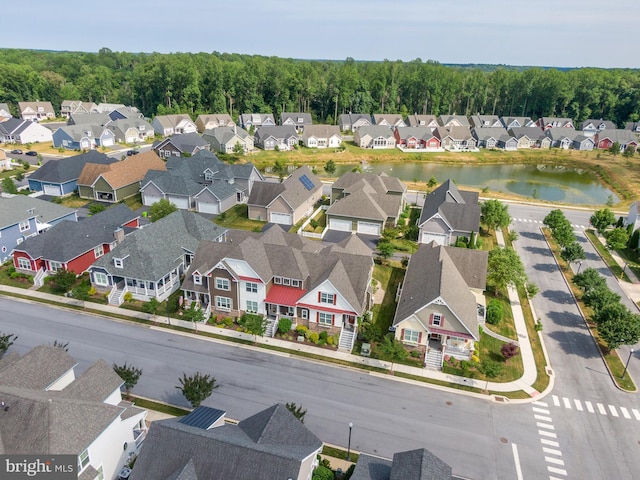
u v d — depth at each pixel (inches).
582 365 1683.1
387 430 1350.9
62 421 1014.4
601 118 7022.6
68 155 4626.0
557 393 1534.2
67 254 2140.7
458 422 1393.9
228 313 1915.6
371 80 7263.8
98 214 2490.2
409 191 3836.1
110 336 1766.7
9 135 4985.2
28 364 1238.9
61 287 2082.9
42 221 2524.6
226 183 3245.6
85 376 1239.5
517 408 1461.6
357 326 1817.2
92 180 3257.9
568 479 1208.2
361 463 1111.0
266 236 2117.4
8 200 2429.9
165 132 5728.3
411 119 6412.4
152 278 1946.4
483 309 1950.1
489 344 1770.4
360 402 1464.1
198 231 2324.1
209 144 4877.0
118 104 7406.5
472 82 7357.3
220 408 1408.7
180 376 1557.6
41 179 3309.5
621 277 2384.4
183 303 1955.0
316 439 1127.0
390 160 5231.3
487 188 3863.2
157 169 3575.3
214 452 983.0
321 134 5487.2
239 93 6756.9
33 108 6771.7
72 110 7086.6
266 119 6412.4
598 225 2930.6
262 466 955.3
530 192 4124.0
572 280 2320.4
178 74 6530.5
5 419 1018.7
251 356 1679.4
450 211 2652.6
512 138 5757.9
